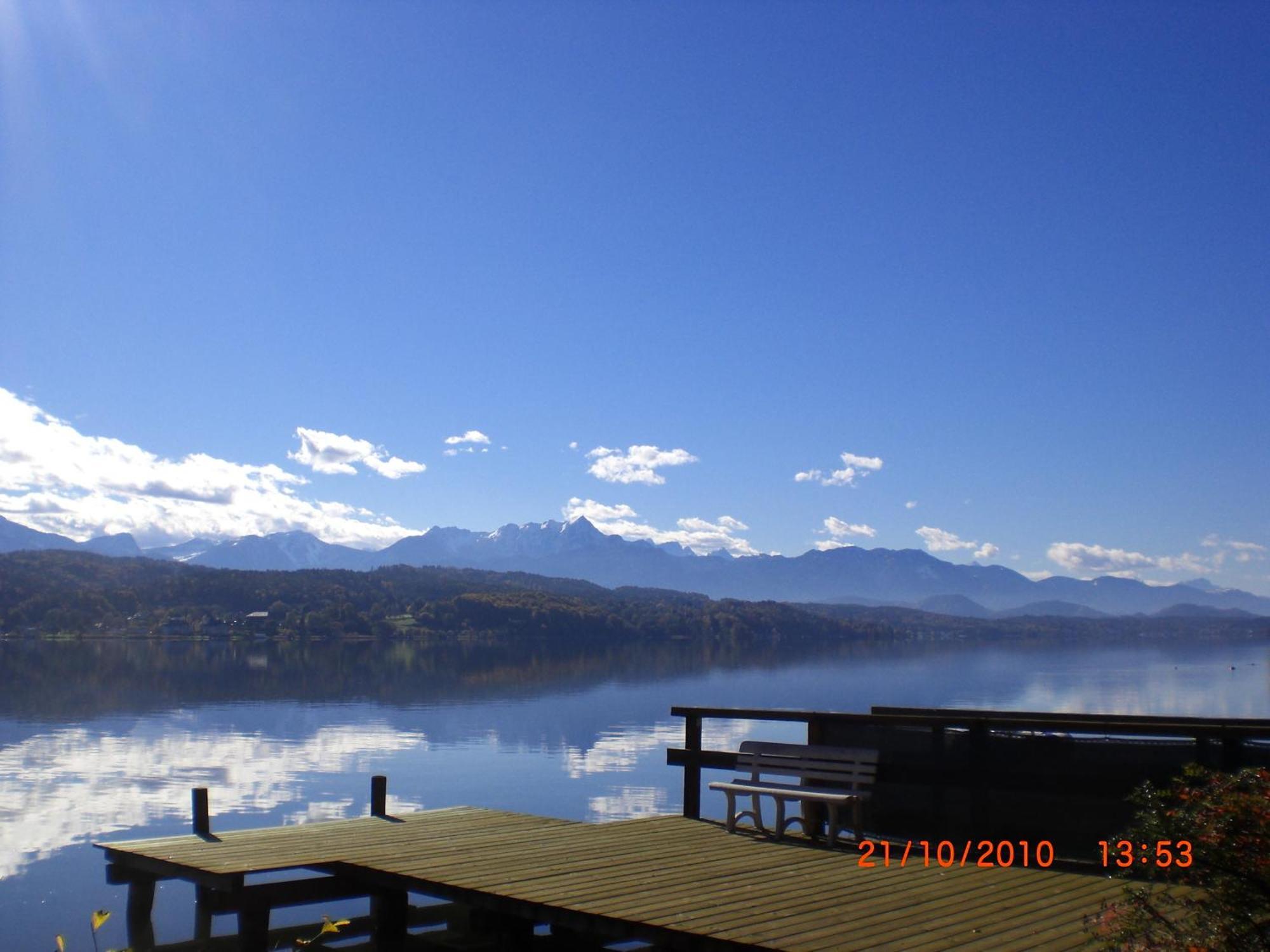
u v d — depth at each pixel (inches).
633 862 314.8
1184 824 194.4
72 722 1332.4
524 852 331.3
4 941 401.7
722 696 1823.3
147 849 349.1
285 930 400.5
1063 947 223.5
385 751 1037.8
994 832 330.3
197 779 840.9
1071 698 1844.2
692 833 365.1
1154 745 311.0
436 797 754.2
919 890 275.4
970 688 2133.4
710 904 262.4
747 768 382.0
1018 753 330.3
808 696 1856.5
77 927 422.6
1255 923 181.3
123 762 951.6
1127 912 207.8
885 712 374.0
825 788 357.1
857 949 223.0
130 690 1867.6
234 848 346.6
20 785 808.9
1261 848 182.1
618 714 1446.9
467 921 407.2
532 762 946.7
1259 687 2215.8
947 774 341.4
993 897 267.9
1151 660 4005.9
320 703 1624.0
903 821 349.1
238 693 1814.7
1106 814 314.2
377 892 320.2
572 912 258.2
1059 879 287.6
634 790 786.2
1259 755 299.7
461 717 1412.4
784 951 222.4
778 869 303.0
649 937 243.6
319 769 908.6
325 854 333.7
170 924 411.2
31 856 559.5
